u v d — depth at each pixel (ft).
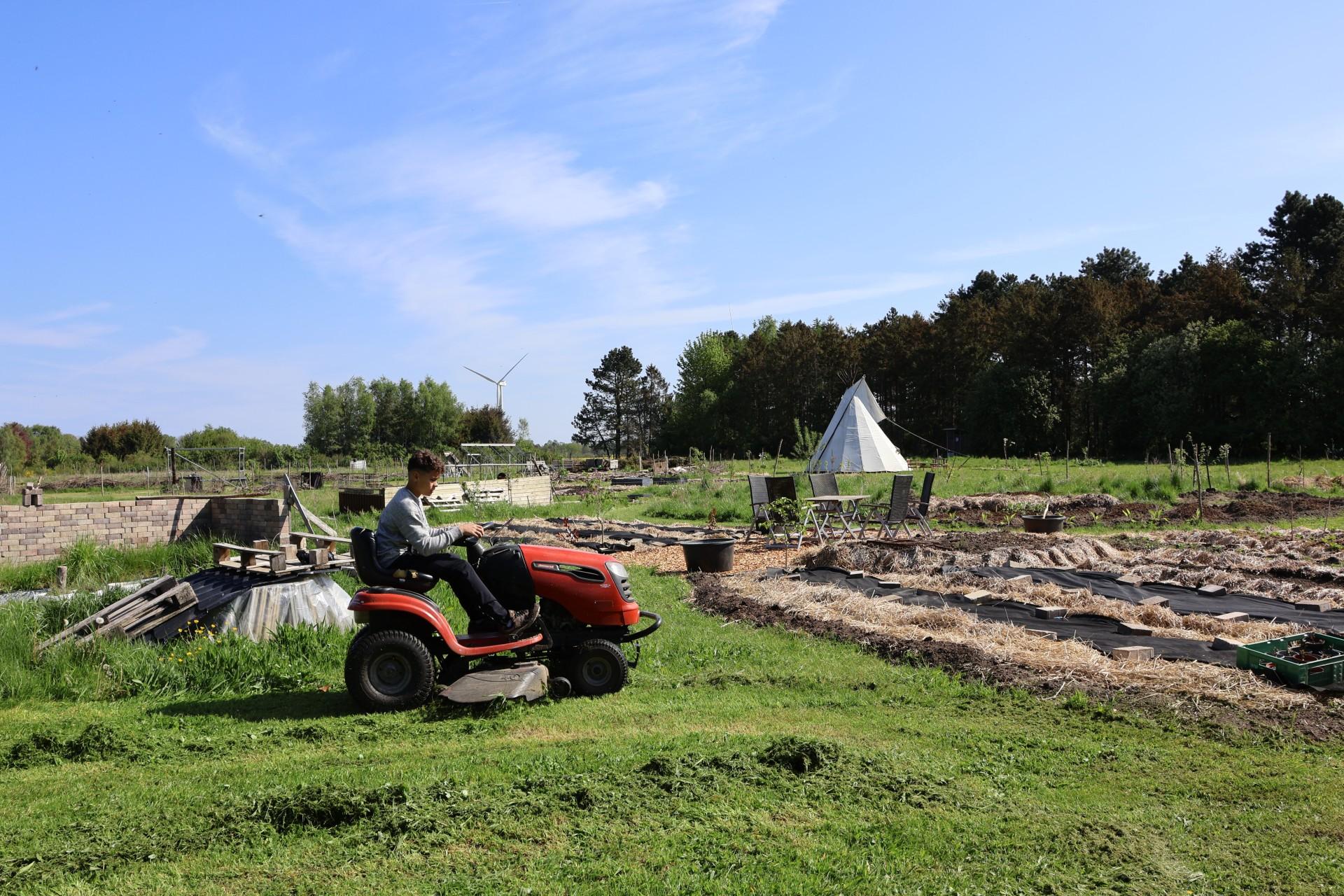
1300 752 15.71
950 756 15.65
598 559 20.49
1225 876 11.32
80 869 11.48
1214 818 13.01
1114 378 165.58
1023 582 30.99
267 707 19.81
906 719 18.04
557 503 74.95
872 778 14.06
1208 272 177.68
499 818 12.70
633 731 17.33
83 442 205.05
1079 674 20.31
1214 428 150.20
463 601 19.74
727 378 257.34
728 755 14.78
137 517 50.55
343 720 18.28
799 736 15.49
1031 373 180.96
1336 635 22.16
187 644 24.17
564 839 12.17
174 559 44.70
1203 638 23.31
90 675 21.81
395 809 12.87
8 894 10.76
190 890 10.89
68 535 48.52
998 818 12.91
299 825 12.71
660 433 266.16
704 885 10.90
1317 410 141.49
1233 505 57.26
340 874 11.27
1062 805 13.43
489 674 19.04
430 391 265.75
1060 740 16.49
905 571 34.53
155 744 17.01
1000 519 56.49
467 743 16.79
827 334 234.17
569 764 14.97
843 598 29.66
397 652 18.79
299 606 26.53
